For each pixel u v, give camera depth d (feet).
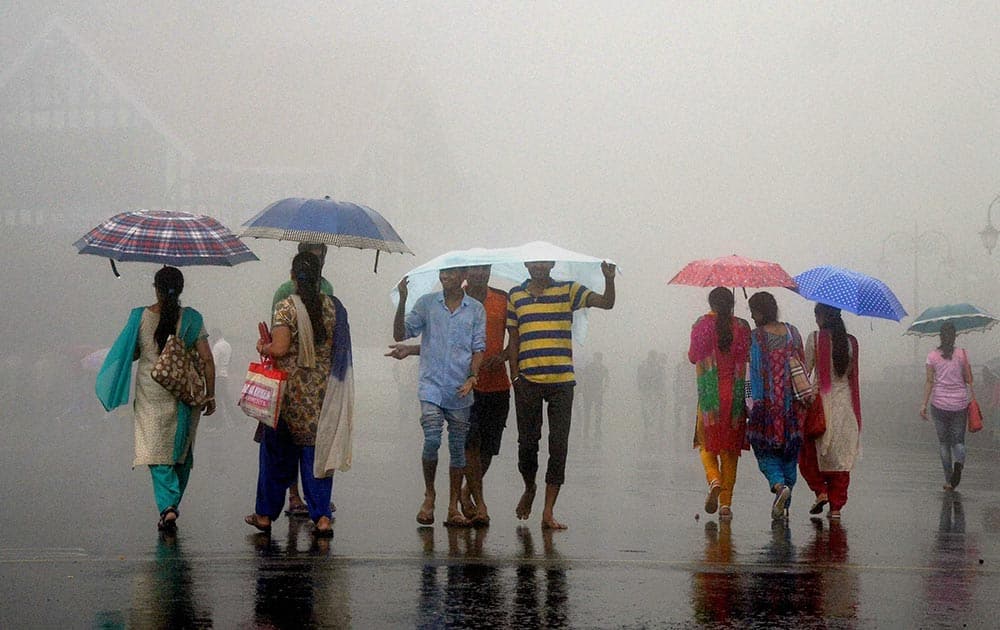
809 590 25.48
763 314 38.22
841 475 38.73
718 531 35.32
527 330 34.50
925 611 23.47
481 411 35.50
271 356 31.50
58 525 34.47
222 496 42.68
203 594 23.80
